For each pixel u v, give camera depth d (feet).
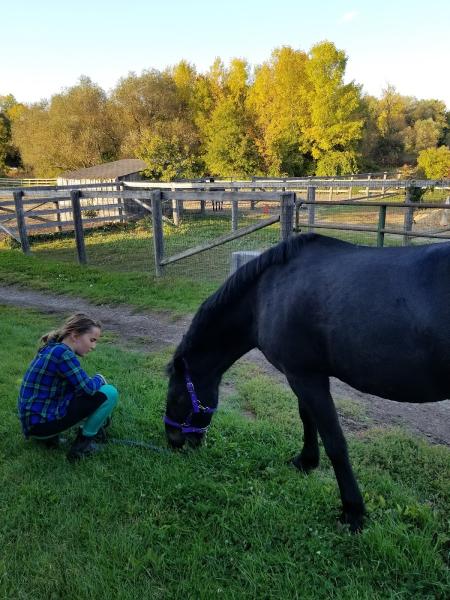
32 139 126.72
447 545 6.93
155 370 14.60
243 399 12.56
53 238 44.62
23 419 9.32
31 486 8.38
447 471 8.79
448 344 5.49
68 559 6.75
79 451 9.39
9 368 14.15
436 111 188.03
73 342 9.38
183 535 7.26
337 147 119.24
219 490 8.13
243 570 6.42
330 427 7.16
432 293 5.65
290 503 7.82
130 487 8.36
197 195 24.27
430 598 5.98
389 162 155.22
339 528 7.29
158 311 21.52
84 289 25.29
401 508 7.58
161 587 6.23
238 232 22.93
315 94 115.96
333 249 7.18
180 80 139.03
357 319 6.15
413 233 17.03
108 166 74.33
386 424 11.10
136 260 33.22
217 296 8.25
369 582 6.27
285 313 7.09
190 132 121.60
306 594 6.05
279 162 109.50
